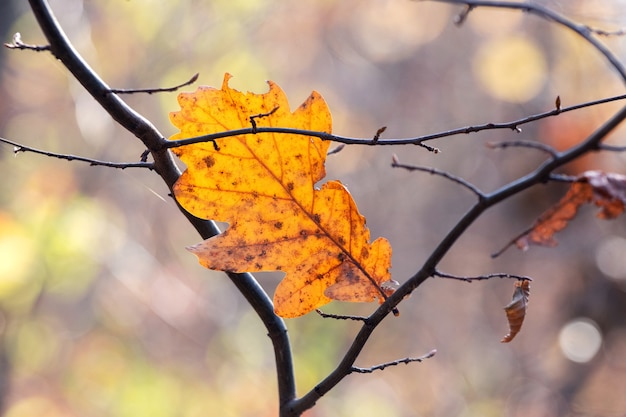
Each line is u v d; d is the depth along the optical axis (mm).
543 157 6719
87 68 1171
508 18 11391
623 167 5824
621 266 7422
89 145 7574
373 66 13547
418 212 12750
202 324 8570
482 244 10773
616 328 7605
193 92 1266
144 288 8508
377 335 9977
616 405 7941
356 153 12891
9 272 6176
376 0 12930
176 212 9312
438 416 9305
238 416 7363
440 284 11047
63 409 7969
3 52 6590
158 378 7973
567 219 1867
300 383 5844
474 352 10227
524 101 11102
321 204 1302
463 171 12750
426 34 13500
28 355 7914
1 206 6453
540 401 8859
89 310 8844
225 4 8391
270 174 1286
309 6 11906
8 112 7094
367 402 8688
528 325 9758
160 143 1205
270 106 1282
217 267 1268
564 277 8195
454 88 13375
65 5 7066
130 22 8156
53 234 6594
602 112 6574
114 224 8148
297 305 1299
